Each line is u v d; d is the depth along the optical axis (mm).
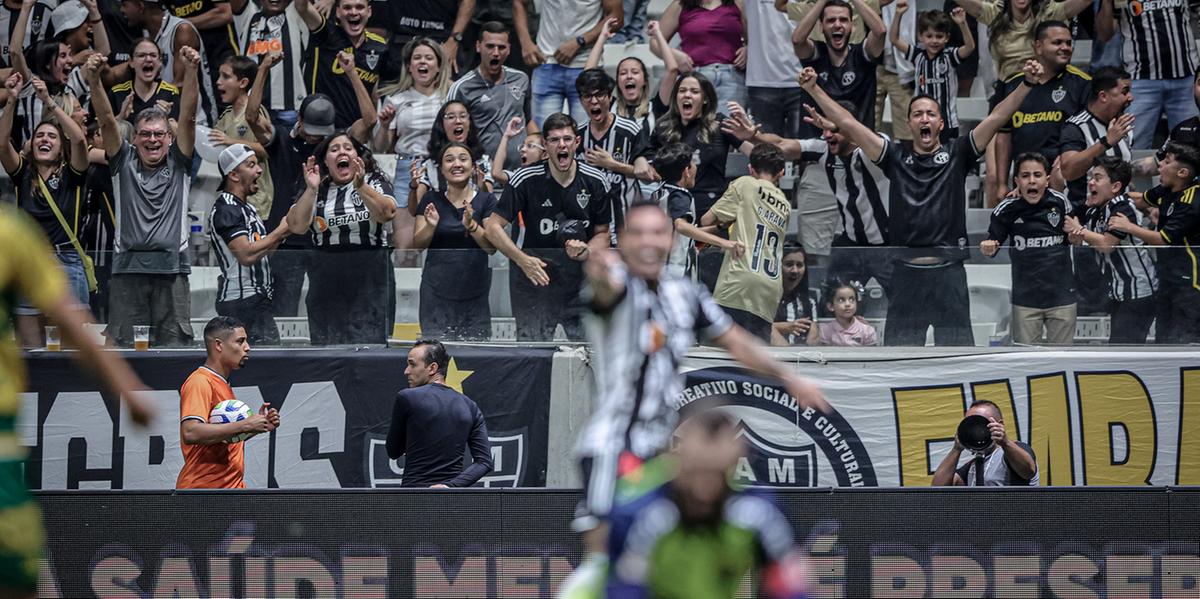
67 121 41344
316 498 29141
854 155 42500
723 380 38562
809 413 38625
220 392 31344
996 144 45562
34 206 41750
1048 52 44719
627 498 16328
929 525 28688
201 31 48031
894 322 39250
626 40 51312
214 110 47969
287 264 39312
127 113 45781
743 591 27172
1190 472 38656
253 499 29203
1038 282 39250
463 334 39312
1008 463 33125
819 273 39250
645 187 40781
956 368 38750
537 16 51750
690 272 39094
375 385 38438
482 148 44500
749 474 38375
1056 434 38688
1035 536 28625
